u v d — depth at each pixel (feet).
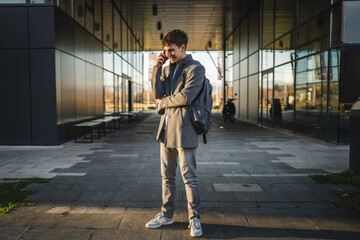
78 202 10.51
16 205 10.14
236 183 12.96
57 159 18.15
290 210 9.84
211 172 14.93
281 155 19.58
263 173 14.75
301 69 29.66
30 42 23.08
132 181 13.20
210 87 8.33
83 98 30.76
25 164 16.72
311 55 27.40
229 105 46.80
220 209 9.91
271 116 39.22
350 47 22.59
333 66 23.73
